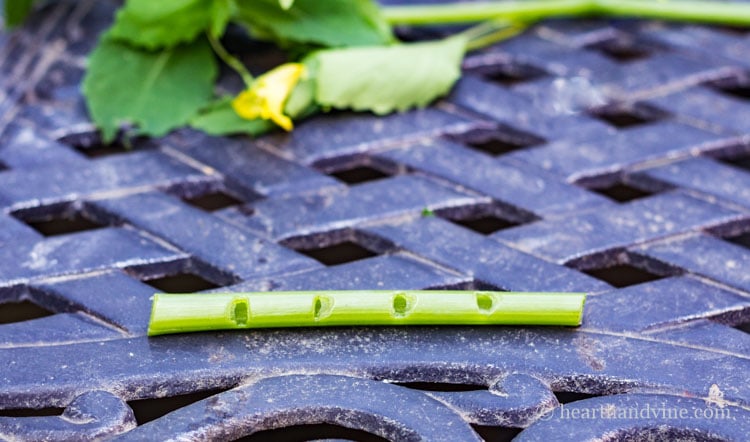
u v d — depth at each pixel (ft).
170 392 1.77
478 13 2.55
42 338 1.83
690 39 2.58
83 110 2.31
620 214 2.08
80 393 1.76
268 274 1.94
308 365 1.80
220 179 2.14
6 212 2.05
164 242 2.00
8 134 2.24
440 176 2.15
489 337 1.85
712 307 1.90
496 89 2.40
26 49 2.48
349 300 1.84
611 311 1.89
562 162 2.19
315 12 2.35
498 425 1.74
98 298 1.89
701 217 2.07
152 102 2.26
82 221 2.28
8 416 1.80
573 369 1.80
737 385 1.79
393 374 1.80
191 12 2.29
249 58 2.47
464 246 2.00
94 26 2.58
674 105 2.36
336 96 2.25
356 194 2.11
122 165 2.16
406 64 2.29
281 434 1.92
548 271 1.95
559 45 2.56
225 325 1.84
